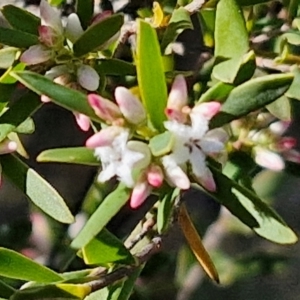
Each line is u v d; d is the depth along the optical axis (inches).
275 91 3.2
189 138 3.1
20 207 6.9
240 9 3.5
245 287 8.1
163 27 4.0
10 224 6.3
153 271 6.4
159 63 3.2
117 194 3.3
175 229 7.1
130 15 4.7
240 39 3.4
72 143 6.6
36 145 6.6
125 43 4.2
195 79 3.8
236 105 3.2
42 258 5.8
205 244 7.7
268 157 3.7
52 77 3.5
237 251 7.9
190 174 3.3
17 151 4.0
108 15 3.7
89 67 3.6
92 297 3.7
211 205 7.6
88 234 3.2
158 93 3.2
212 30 4.1
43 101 3.5
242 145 3.7
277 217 3.3
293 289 8.8
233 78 3.3
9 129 3.5
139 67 3.2
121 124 3.2
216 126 3.3
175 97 3.2
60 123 6.5
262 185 7.4
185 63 4.6
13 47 3.6
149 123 3.2
